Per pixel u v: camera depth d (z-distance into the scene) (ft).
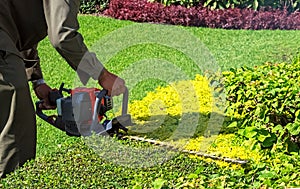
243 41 41.47
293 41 41.52
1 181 14.49
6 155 16.38
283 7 46.75
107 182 14.35
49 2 16.01
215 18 45.68
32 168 15.10
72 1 15.96
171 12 45.85
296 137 19.24
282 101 19.83
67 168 15.07
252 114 20.80
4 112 16.38
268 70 23.48
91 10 48.67
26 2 16.72
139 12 46.50
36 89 19.08
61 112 17.71
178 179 13.46
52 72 32.65
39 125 23.36
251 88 20.86
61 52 16.17
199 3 46.34
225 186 12.45
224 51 39.01
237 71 23.34
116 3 47.34
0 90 16.30
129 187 13.67
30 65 19.10
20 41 17.35
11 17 16.74
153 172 15.19
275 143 19.24
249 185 12.59
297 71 23.25
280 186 12.89
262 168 15.08
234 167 18.13
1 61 16.39
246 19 45.65
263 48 39.65
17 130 16.46
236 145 19.98
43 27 17.04
